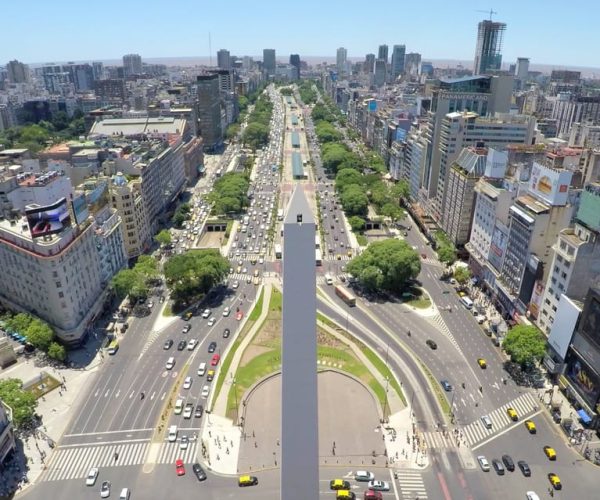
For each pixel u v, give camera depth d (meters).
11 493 114.75
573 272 145.75
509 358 165.88
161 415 139.25
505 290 188.50
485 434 133.25
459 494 115.44
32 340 158.12
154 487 116.75
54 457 124.75
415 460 124.81
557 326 151.00
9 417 124.75
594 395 133.62
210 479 118.94
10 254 170.50
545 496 114.81
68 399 144.62
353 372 157.75
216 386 151.00
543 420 138.12
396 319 189.38
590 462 124.25
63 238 161.00
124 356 165.12
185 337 176.75
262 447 128.62
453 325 185.75
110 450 127.19
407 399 146.12
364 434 132.88
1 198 189.62
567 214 168.50
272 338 176.38
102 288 192.00
